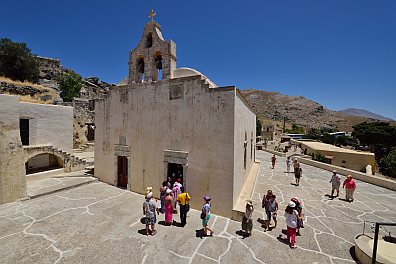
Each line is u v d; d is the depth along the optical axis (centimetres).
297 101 17038
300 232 772
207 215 726
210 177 905
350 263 602
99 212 905
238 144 949
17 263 569
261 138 5350
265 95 18588
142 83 1122
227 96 864
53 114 1605
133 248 649
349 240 726
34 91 2647
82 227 772
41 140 1525
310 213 944
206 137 913
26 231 736
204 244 677
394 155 3125
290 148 3397
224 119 870
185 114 973
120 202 1021
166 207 803
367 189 1365
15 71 2958
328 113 15338
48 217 848
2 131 956
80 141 2536
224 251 643
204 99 919
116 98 1240
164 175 1041
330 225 835
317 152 2670
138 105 1140
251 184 1189
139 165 1138
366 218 911
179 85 991
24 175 1034
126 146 1191
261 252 642
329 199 1135
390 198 1185
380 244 646
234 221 838
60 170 1534
